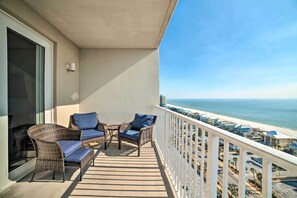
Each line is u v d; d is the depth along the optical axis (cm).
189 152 173
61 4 246
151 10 264
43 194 205
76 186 223
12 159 238
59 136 295
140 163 300
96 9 261
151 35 369
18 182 232
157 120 406
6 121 219
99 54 465
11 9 217
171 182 236
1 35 212
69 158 237
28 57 272
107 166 286
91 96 466
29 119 275
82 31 347
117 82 468
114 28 332
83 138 334
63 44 370
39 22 279
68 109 398
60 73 357
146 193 210
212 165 126
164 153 299
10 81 234
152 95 470
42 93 310
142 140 349
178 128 216
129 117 470
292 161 65
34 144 238
